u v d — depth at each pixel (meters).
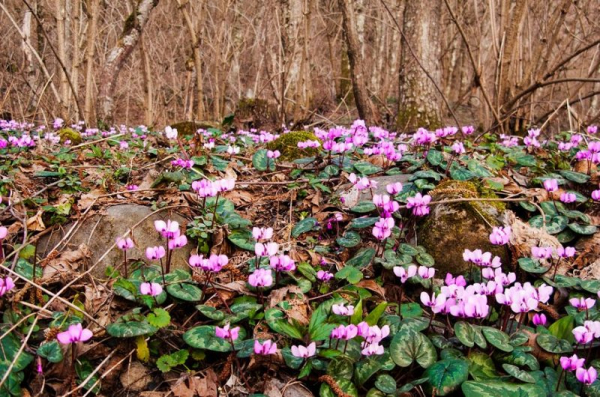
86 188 0.81
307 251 0.71
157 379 0.51
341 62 3.58
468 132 1.05
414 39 2.04
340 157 0.92
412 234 0.74
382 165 0.95
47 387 0.48
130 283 0.55
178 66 3.20
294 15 2.43
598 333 0.50
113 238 0.64
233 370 0.52
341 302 0.59
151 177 0.85
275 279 0.62
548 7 1.89
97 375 0.50
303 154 1.04
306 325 0.57
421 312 0.60
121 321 0.51
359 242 0.71
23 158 0.92
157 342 0.54
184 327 0.56
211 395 0.50
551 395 0.49
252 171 0.98
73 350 0.47
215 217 0.71
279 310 0.57
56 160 0.95
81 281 0.59
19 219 0.66
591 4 2.25
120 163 0.98
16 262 0.58
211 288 0.61
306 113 1.77
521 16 1.55
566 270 0.69
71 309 0.54
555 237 0.74
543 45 1.78
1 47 2.33
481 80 1.39
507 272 0.69
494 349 0.54
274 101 2.20
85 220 0.66
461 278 0.59
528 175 0.95
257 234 0.60
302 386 0.51
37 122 1.77
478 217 0.71
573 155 1.04
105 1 2.52
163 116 2.33
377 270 0.69
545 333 0.57
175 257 0.66
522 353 0.53
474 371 0.51
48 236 0.65
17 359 0.47
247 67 3.13
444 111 2.44
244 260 0.69
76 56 1.56
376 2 3.65
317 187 0.85
